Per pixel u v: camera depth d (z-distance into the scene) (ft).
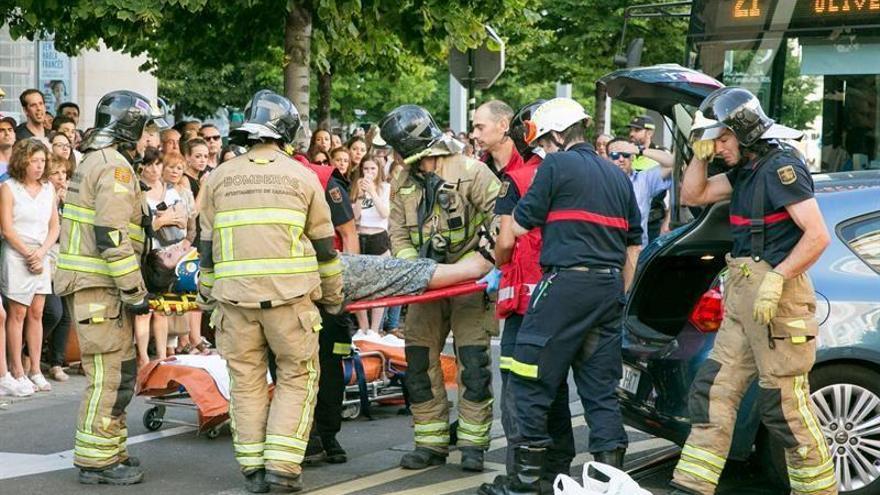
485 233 25.54
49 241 35.70
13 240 34.91
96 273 24.73
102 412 25.11
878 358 23.25
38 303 35.81
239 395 24.48
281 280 23.72
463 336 26.30
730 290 22.15
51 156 36.42
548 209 23.17
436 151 25.76
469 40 48.21
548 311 23.02
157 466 27.12
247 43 50.65
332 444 27.17
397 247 26.58
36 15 44.47
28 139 35.27
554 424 25.23
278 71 97.60
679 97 28.58
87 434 25.16
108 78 75.25
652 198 44.73
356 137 47.24
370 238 45.19
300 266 23.95
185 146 41.19
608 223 23.20
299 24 46.68
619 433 23.47
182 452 28.48
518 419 23.41
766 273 21.43
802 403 21.86
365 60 58.03
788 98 38.86
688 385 23.77
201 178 40.68
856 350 23.25
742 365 22.00
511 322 24.54
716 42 39.68
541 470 23.54
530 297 23.58
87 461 25.21
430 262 25.64
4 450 28.50
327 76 63.00
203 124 45.85
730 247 26.22
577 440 30.01
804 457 21.98
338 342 26.84
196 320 40.37
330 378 26.84
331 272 24.57
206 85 102.06
